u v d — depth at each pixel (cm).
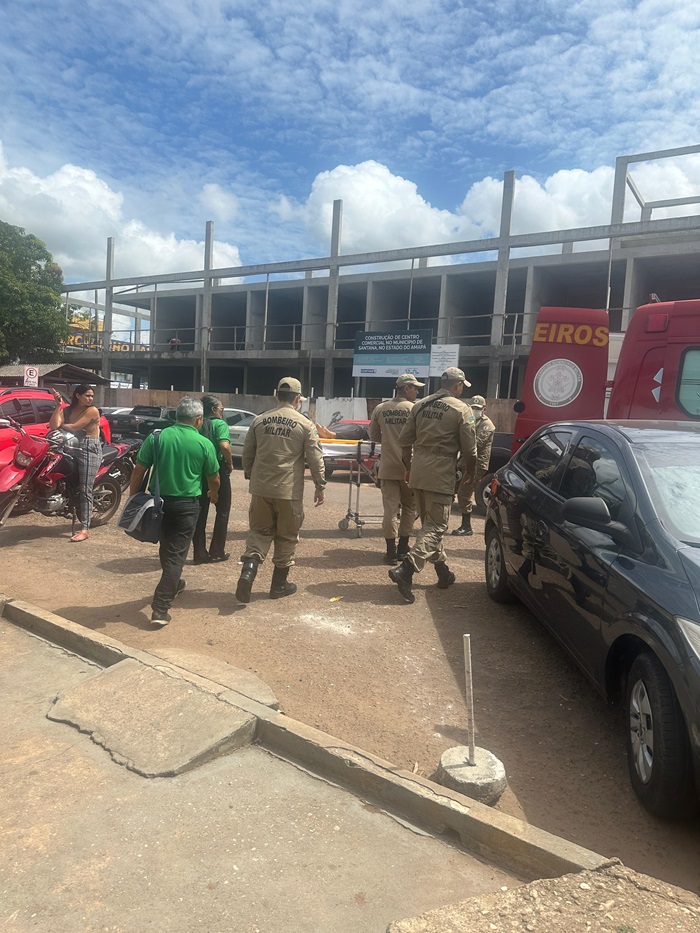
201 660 394
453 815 255
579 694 396
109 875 226
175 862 234
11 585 565
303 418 536
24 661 407
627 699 310
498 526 551
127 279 3569
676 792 266
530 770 315
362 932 206
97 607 516
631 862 254
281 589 553
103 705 339
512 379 3064
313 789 282
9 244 3231
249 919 209
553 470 477
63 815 258
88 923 205
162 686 352
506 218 2462
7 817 256
